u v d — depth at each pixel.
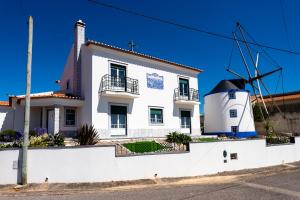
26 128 10.97
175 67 24.84
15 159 10.84
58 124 18.50
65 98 18.95
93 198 9.12
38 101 19.05
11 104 20.23
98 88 19.38
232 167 15.46
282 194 9.41
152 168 12.75
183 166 13.62
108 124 19.58
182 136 21.16
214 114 31.06
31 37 11.80
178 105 24.62
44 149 11.04
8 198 9.03
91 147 11.56
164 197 9.22
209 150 14.70
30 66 11.58
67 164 11.17
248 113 29.83
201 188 10.84
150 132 22.08
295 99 34.34
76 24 21.66
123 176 11.98
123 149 14.57
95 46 19.52
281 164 17.86
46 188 10.41
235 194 9.52
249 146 16.52
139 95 21.16
